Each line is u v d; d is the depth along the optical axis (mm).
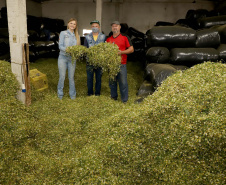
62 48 3586
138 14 10992
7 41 5914
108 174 2102
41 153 2494
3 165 2162
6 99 3176
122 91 3797
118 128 2527
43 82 4203
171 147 2191
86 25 11789
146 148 2289
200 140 2066
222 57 4422
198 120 2191
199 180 1962
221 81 2510
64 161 2299
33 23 7805
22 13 3139
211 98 2357
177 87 2645
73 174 2102
